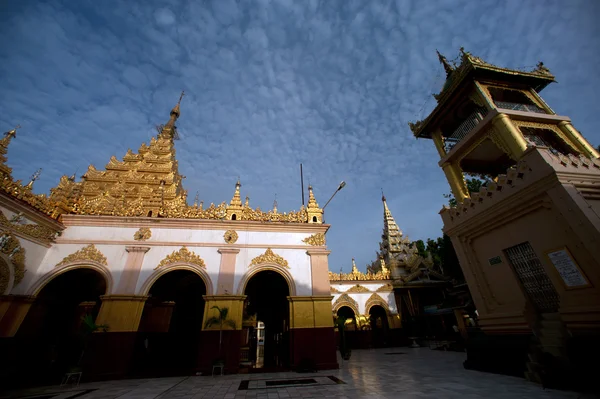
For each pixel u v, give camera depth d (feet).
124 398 24.84
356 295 92.17
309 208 51.26
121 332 35.94
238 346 38.17
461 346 61.46
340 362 50.31
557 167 27.20
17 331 33.63
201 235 44.24
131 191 75.05
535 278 30.37
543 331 27.84
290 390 26.96
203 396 25.16
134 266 39.96
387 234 117.70
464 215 38.73
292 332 40.42
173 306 59.31
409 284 93.20
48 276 37.11
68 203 42.34
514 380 27.12
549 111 40.27
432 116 48.14
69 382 32.27
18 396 26.14
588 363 22.75
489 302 35.27
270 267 43.96
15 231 33.68
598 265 24.07
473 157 46.96
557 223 27.50
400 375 33.76
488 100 38.70
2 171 32.50
